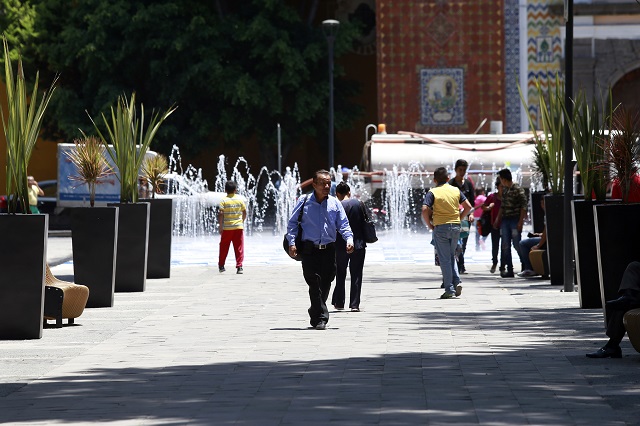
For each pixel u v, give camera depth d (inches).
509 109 3088.1
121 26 3134.8
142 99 3230.8
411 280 1566.2
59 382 769.6
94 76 3201.3
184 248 2352.4
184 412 646.5
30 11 3287.4
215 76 3070.9
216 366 823.1
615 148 989.8
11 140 1023.0
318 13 3705.7
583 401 660.1
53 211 2955.2
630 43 3083.2
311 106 3161.9
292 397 685.9
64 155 2679.6
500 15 3088.1
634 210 948.6
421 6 3100.4
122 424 616.7
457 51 3102.9
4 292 1002.1
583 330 997.2
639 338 799.1
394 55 3105.3
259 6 3196.4
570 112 1358.3
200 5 3161.9
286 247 1059.3
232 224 1734.7
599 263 956.6
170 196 2770.7
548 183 1551.4
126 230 1461.6
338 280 1213.7
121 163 1486.2
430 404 653.3
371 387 716.7
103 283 1278.3
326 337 982.4
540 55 3083.2
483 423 597.0
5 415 652.7
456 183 1674.5
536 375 756.6
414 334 992.2
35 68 3341.5
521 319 1090.1
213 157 3695.9
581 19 3085.6
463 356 849.5
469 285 1485.0
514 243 1614.2
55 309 1079.6
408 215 2827.3
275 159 3331.7
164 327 1082.7
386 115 3112.7
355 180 2807.6
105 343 973.8
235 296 1384.1
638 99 3161.9
